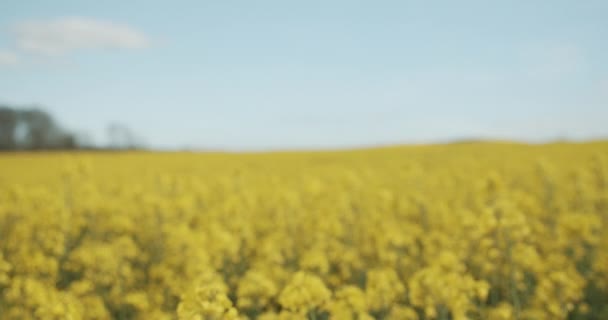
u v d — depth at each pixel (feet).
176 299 25.22
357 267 28.63
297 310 17.72
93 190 49.44
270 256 28.37
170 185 51.26
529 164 70.74
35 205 46.24
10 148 216.13
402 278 26.43
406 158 111.65
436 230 33.30
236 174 55.16
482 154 108.78
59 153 201.16
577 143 124.47
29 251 33.19
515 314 20.61
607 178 43.42
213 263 27.07
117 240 33.91
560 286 20.76
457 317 18.31
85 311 22.13
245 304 21.61
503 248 22.68
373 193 45.01
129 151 220.02
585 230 24.25
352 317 18.29
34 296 21.06
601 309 23.09
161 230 36.35
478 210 38.60
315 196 48.32
